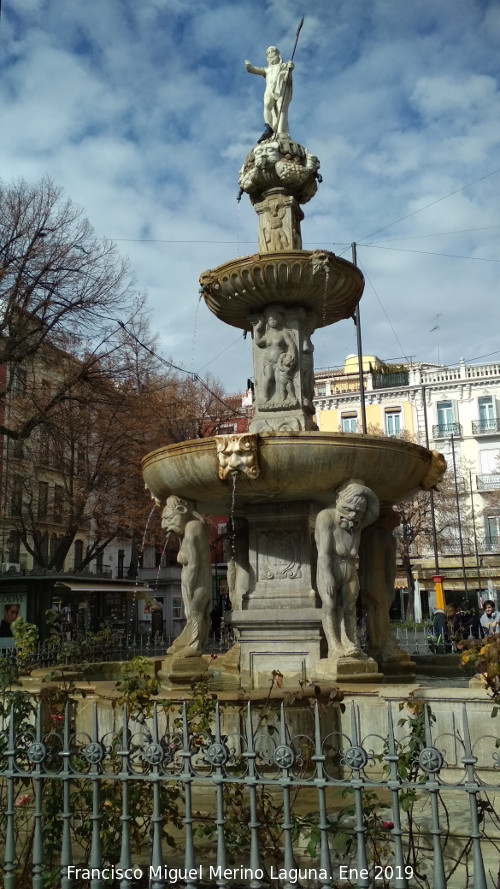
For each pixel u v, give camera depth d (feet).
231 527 26.20
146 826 11.44
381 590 24.07
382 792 14.33
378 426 145.07
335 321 26.68
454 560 130.41
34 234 63.77
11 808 9.82
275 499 22.56
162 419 81.35
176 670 20.42
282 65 26.23
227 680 23.03
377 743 15.29
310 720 15.65
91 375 70.28
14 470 78.95
